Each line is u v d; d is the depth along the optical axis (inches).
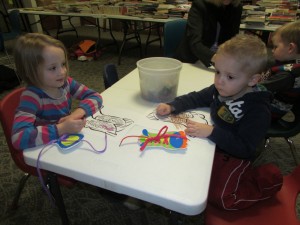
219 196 32.7
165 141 30.5
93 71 136.2
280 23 104.3
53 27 233.3
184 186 23.9
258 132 32.9
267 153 73.2
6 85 111.4
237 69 32.1
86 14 141.1
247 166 36.0
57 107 41.9
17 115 35.2
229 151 32.2
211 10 69.3
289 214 33.9
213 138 31.0
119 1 149.6
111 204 57.2
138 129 33.3
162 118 36.6
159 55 164.9
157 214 54.9
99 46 167.0
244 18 106.7
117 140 30.7
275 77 52.8
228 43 33.3
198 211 22.5
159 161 27.2
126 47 181.5
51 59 37.0
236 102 35.1
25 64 37.6
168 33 83.2
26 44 36.9
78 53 153.6
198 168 26.4
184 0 134.3
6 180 63.3
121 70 137.4
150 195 23.3
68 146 29.3
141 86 41.8
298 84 52.7
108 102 41.1
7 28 178.9
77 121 32.0
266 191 33.9
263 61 32.9
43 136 29.8
